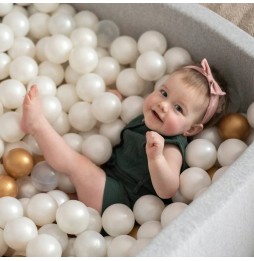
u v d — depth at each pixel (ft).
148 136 3.72
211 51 4.48
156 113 4.12
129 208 3.98
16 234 3.54
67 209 3.62
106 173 4.36
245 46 4.19
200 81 4.11
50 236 3.51
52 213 3.81
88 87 4.42
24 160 4.00
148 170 4.16
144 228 3.73
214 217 3.20
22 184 4.12
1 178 3.94
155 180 3.86
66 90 4.58
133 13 4.81
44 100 4.20
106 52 4.87
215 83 4.16
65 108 4.59
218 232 3.33
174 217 3.49
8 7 4.77
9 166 3.99
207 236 3.23
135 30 4.93
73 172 4.04
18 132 4.14
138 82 4.55
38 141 4.00
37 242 3.43
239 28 4.36
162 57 4.55
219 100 4.26
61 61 4.58
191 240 3.09
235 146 4.04
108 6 4.91
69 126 4.52
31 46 4.68
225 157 4.06
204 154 4.08
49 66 4.64
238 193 3.32
